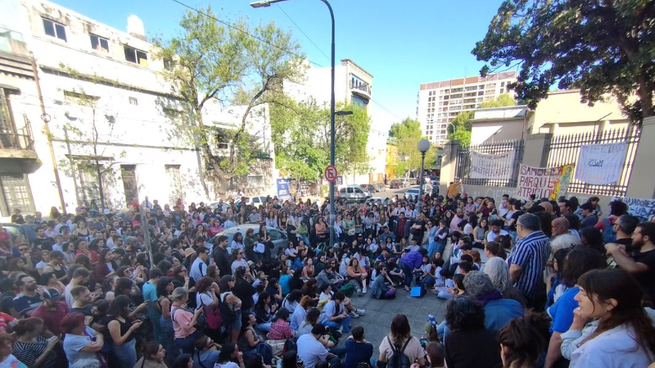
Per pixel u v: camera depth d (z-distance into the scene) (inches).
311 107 979.3
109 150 522.6
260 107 864.9
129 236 276.4
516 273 114.0
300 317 196.1
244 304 191.6
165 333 162.7
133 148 562.3
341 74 1327.5
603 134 289.9
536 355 59.0
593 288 56.3
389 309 249.0
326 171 356.5
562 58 316.8
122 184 545.0
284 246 370.3
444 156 551.8
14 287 153.3
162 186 617.6
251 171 871.7
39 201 436.1
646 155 224.7
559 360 74.0
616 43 279.3
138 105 571.8
